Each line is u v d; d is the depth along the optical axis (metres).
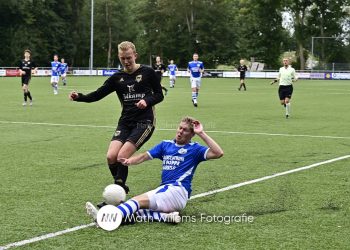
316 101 30.17
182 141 6.80
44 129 16.28
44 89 39.25
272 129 16.59
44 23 87.12
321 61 86.25
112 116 20.41
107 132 15.65
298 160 11.18
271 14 88.12
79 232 6.29
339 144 13.53
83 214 7.05
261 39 89.00
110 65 96.50
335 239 6.08
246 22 90.31
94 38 94.06
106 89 8.03
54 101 28.08
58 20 88.44
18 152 12.04
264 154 11.92
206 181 9.09
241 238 6.09
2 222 6.68
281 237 6.14
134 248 5.75
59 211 7.19
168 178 6.75
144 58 98.62
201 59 89.94
